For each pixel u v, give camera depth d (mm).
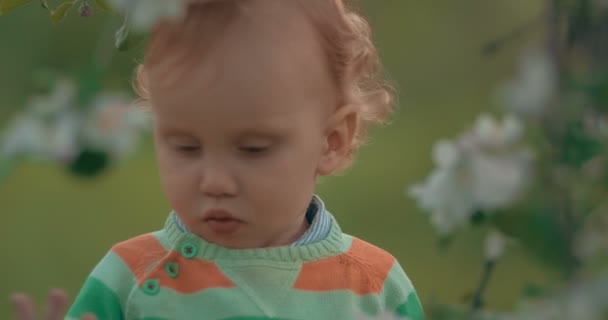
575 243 1568
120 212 7199
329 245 2328
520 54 1661
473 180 1780
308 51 2203
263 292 2217
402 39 10492
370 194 7445
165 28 2111
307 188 2213
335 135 2332
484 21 10000
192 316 2189
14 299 1993
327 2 2324
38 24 9461
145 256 2266
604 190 1599
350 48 2361
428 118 9320
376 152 8516
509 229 1649
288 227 2293
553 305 1557
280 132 2115
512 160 1667
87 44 9383
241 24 2113
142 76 2371
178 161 2127
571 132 1596
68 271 6086
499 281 5137
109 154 1986
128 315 2219
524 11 9492
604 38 1630
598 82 1577
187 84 2068
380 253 2430
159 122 2121
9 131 1970
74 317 2209
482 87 9672
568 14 1664
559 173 1604
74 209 7203
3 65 9102
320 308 2268
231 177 2098
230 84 2064
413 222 6875
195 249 2229
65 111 1977
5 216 6996
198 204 2127
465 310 1933
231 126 2072
